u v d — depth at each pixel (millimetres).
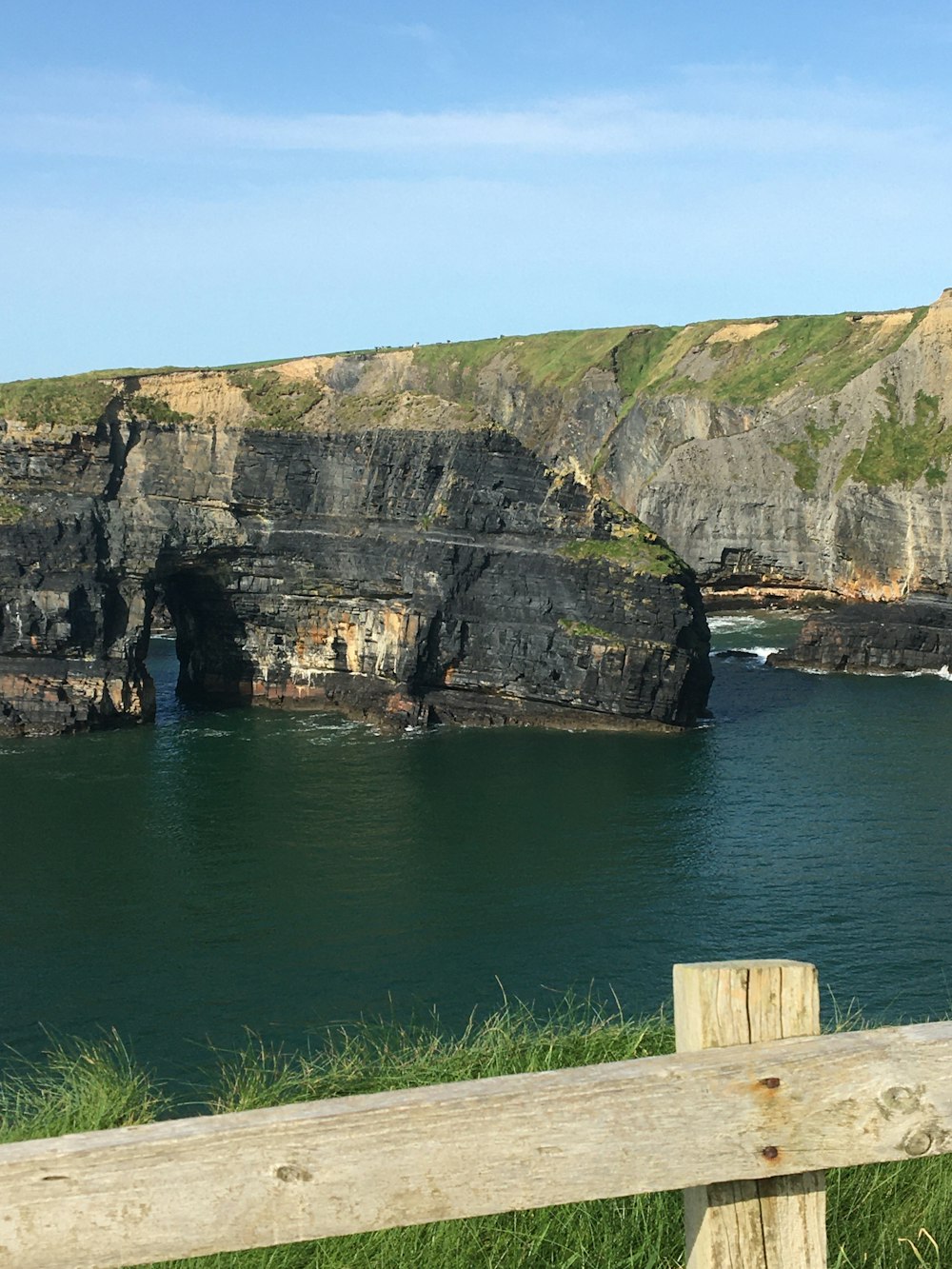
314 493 105500
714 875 59781
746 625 151500
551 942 51500
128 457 103812
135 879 62062
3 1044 43000
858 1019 33688
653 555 98750
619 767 83188
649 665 95312
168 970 49875
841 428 164375
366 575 103250
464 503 100938
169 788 79688
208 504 104812
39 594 98500
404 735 95750
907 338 166375
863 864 60562
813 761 83125
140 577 102812
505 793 77125
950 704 101062
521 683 99125
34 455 101750
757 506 164375
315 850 66125
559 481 101125
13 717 96875
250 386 108438
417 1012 44469
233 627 108625
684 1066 6875
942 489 145875
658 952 49969
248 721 101938
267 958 50969
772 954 49156
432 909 56344
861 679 115000
